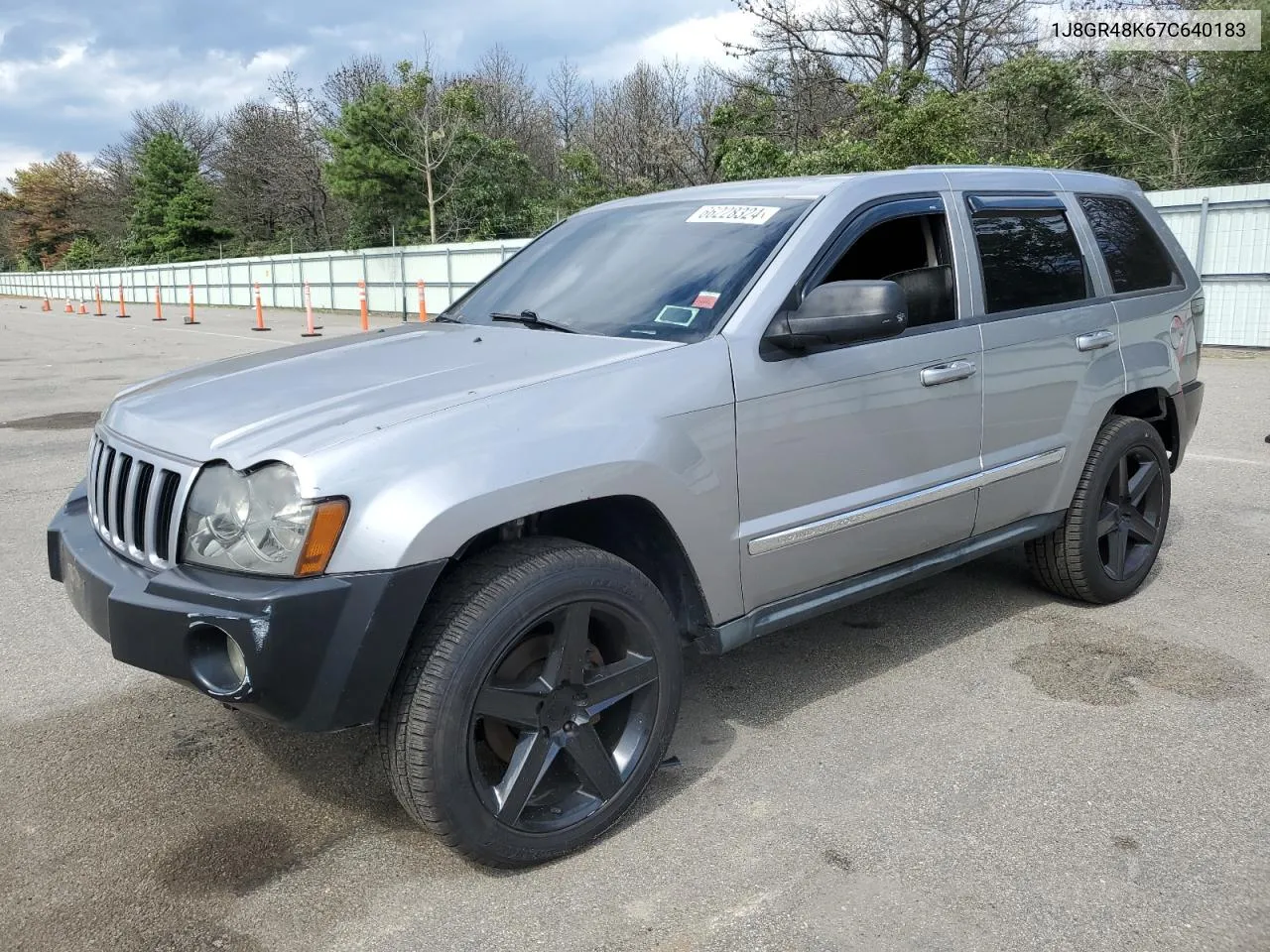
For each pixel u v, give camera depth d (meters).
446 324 3.89
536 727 2.74
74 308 39.28
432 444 2.59
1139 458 4.66
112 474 2.98
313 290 32.97
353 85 46.44
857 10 32.97
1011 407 3.98
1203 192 14.48
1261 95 21.83
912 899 2.61
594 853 2.86
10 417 10.74
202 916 2.61
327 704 2.48
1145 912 2.53
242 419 2.79
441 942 2.49
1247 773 3.19
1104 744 3.40
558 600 2.69
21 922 2.60
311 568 2.44
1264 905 2.55
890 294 3.05
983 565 5.30
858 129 26.19
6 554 5.77
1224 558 5.30
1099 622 4.48
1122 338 4.51
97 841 2.96
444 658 2.55
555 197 37.72
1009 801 3.05
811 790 3.15
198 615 2.45
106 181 66.62
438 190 34.62
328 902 2.66
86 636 4.56
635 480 2.85
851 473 3.43
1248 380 11.57
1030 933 2.47
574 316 3.52
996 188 4.13
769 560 3.25
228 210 54.34
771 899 2.62
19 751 3.51
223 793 3.22
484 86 46.16
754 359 3.15
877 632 4.43
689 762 3.35
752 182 3.96
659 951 2.45
